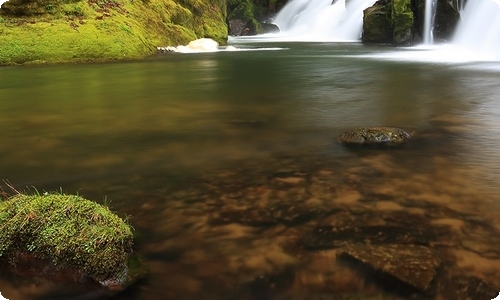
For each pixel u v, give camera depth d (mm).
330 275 2613
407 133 5730
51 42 16453
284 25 42094
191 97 9172
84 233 2729
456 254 2809
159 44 20188
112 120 7047
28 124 6816
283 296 2443
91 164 4824
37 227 2795
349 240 2992
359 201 3660
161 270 2686
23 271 2660
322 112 7477
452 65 15000
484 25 21812
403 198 3719
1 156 5172
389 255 2752
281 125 6566
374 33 27594
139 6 20375
